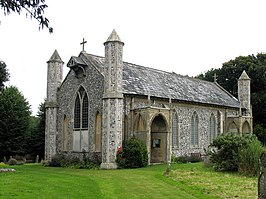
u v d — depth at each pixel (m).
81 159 29.69
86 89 29.94
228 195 13.20
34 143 47.16
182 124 33.59
